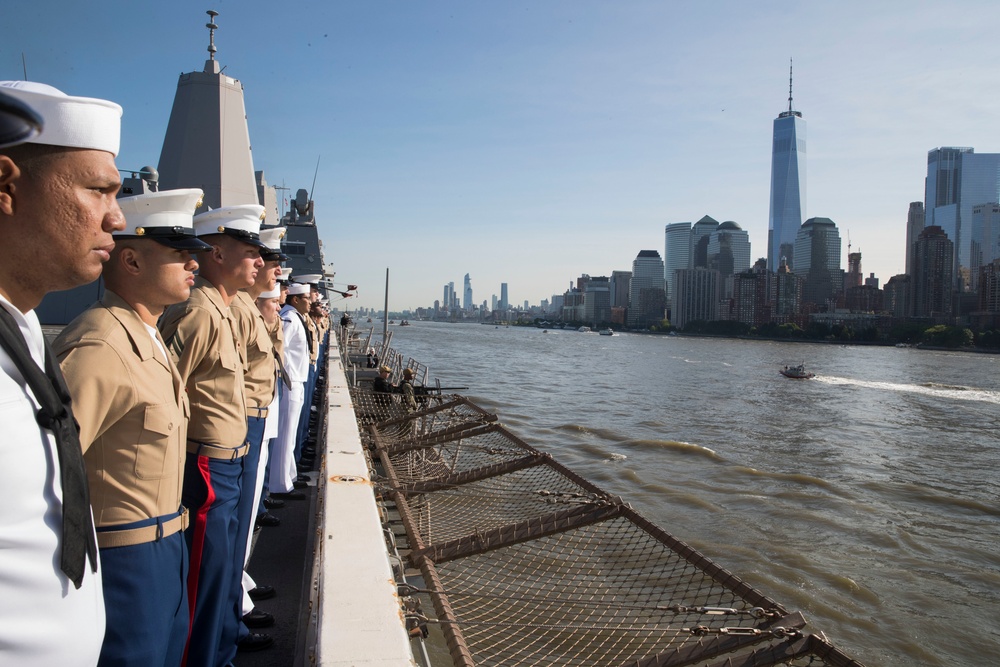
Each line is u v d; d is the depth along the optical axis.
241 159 15.00
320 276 10.59
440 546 4.27
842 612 13.50
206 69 14.38
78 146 1.54
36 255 1.53
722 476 24.08
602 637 3.67
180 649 2.53
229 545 3.16
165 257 2.45
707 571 3.92
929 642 12.41
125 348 2.26
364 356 22.97
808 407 43.25
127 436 2.24
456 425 8.05
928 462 27.88
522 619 3.97
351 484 4.10
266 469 5.49
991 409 43.50
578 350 106.94
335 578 2.68
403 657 2.11
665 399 46.06
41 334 1.57
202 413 3.14
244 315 3.99
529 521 4.47
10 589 1.29
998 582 15.15
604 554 4.59
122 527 2.22
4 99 0.76
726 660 3.13
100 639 1.57
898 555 16.80
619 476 23.47
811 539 17.61
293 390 6.59
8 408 1.29
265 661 3.52
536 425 33.84
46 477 1.37
